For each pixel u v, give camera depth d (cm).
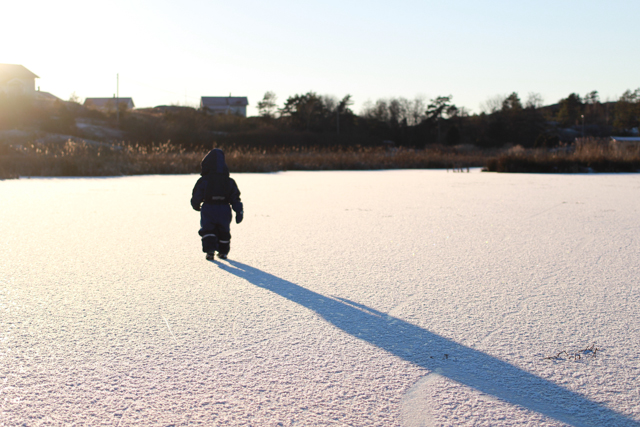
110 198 1452
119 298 492
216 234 670
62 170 2566
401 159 4047
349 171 3359
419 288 535
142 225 961
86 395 297
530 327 416
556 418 275
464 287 538
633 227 957
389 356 357
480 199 1481
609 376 326
